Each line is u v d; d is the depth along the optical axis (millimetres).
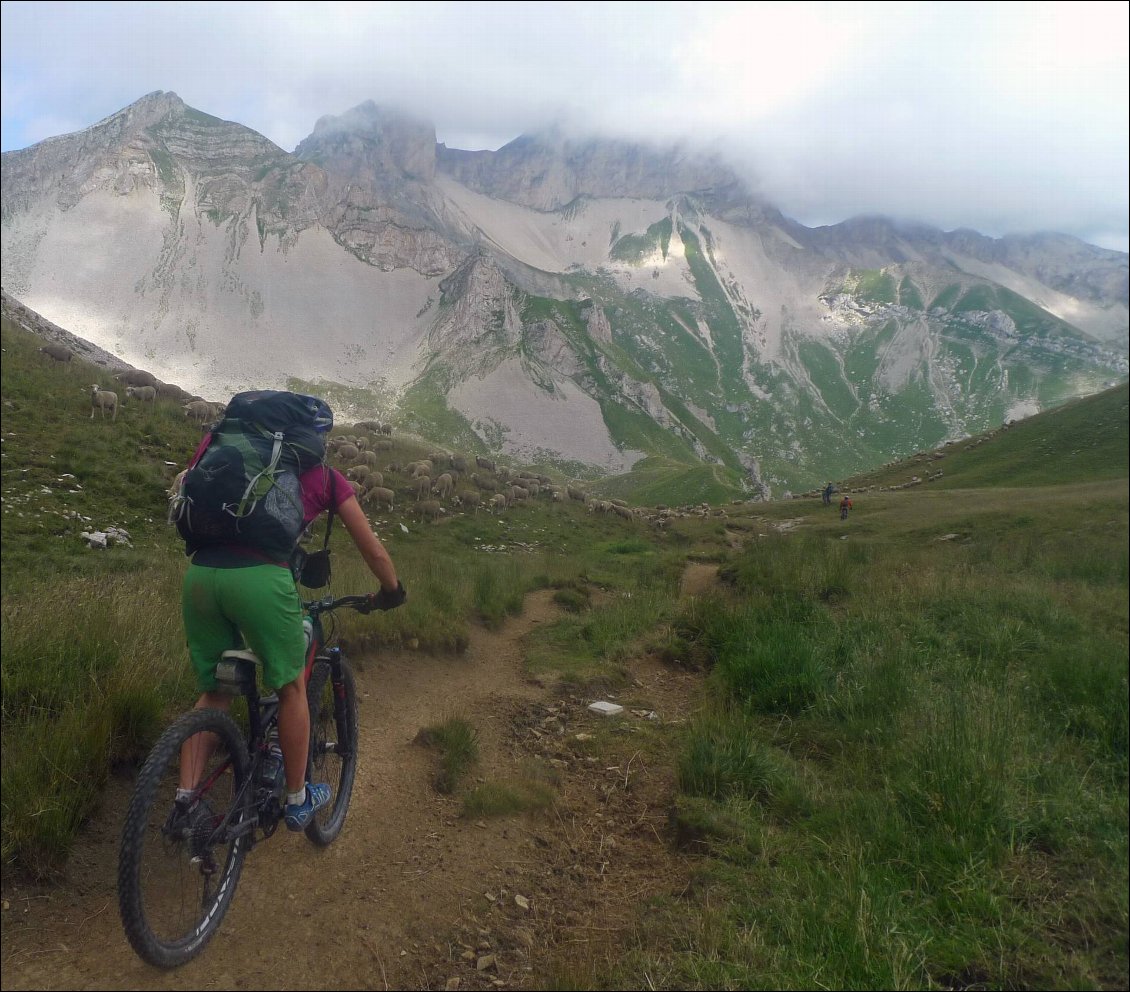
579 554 22078
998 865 3416
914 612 8594
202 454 2785
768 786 4430
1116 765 4691
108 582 7602
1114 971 2766
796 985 2635
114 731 3828
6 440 14398
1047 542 21422
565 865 3793
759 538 20516
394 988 2732
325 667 3502
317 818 3455
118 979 2541
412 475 25938
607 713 6184
